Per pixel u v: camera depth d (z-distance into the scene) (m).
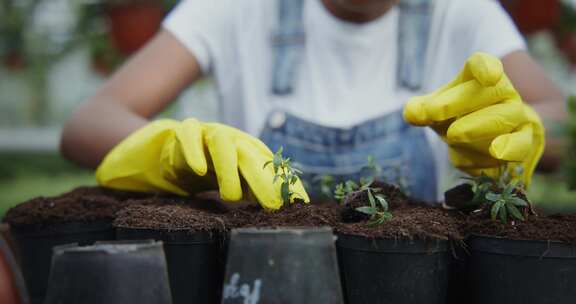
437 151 1.54
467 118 1.06
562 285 0.97
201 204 1.11
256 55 1.58
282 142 1.51
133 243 0.91
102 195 1.16
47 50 3.09
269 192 1.03
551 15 2.00
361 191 1.04
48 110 4.78
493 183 1.07
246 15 1.58
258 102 1.58
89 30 2.45
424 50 1.56
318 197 1.24
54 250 0.89
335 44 1.55
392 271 0.97
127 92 1.48
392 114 1.52
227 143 1.04
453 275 1.04
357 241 0.98
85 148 1.40
